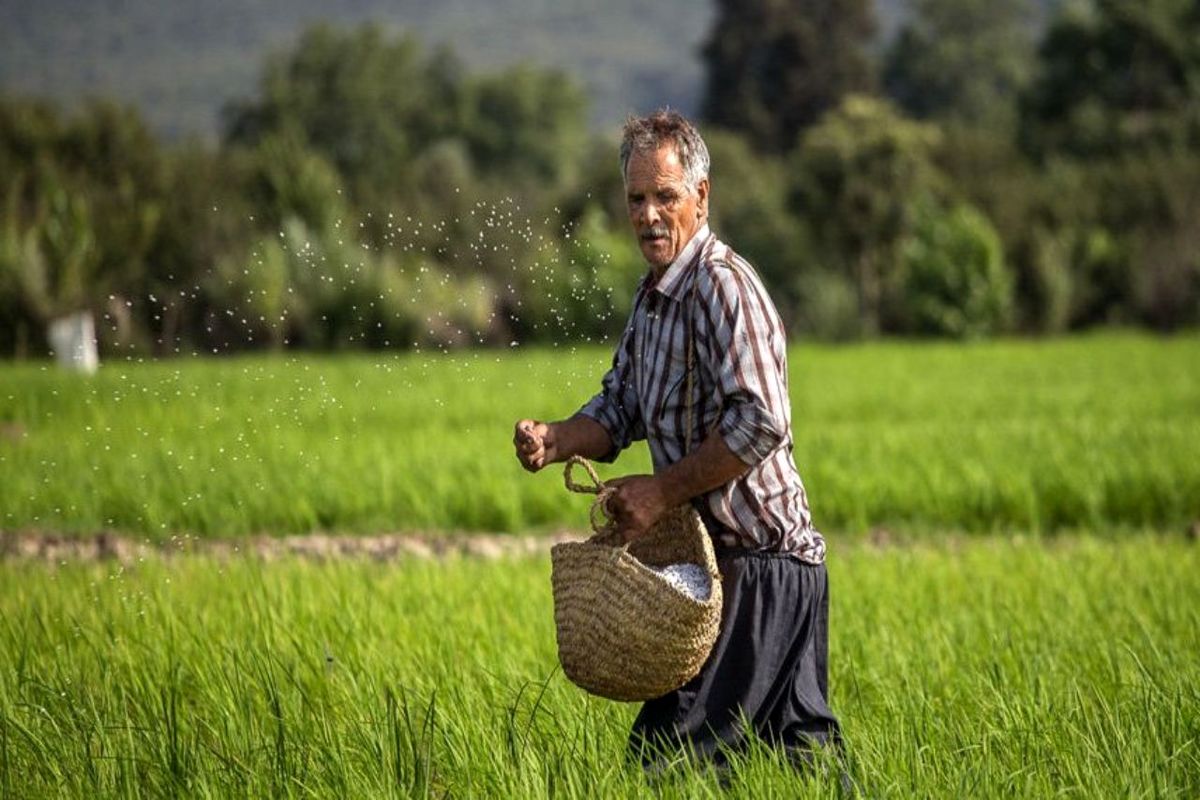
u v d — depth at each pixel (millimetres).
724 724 19125
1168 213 193750
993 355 141625
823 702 19734
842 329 182500
